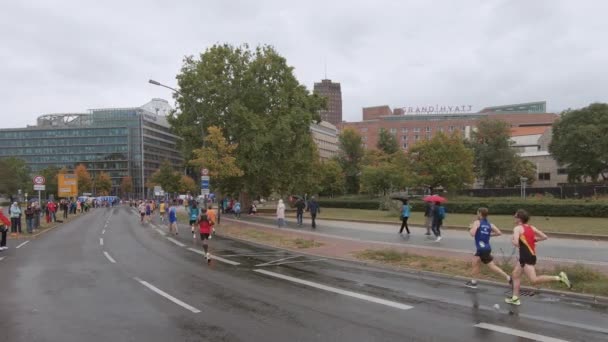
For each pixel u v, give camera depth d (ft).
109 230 91.30
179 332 22.44
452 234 69.92
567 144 237.04
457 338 21.17
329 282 35.12
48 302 29.30
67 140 476.13
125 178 438.40
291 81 141.28
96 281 36.60
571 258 43.37
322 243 59.93
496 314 25.27
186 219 127.24
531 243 27.22
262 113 138.82
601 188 150.30
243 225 94.63
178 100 138.82
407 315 25.25
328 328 22.86
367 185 164.35
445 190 183.83
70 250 58.65
